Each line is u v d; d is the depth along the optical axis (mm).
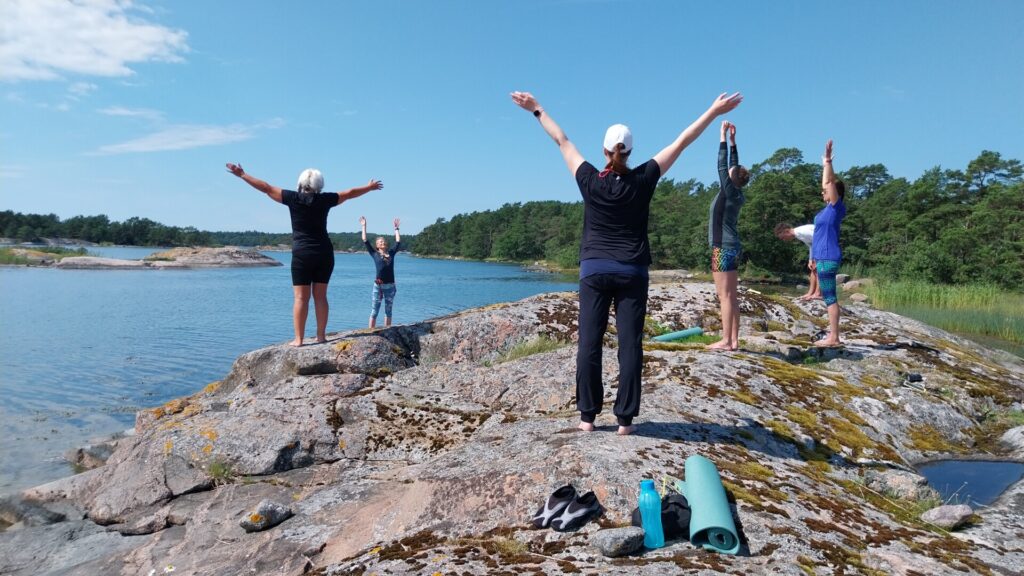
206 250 101500
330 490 5238
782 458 4965
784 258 68562
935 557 3434
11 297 36719
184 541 4949
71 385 14031
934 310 23203
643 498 3357
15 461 8758
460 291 49969
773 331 9781
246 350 19281
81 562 5117
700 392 6129
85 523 5945
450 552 3395
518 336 8953
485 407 6809
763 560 3145
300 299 7914
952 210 70500
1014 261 46906
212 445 6336
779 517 3578
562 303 9953
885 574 3150
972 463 5988
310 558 4082
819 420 6047
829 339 8492
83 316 27672
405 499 4281
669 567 3037
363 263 146750
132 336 21906
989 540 3969
